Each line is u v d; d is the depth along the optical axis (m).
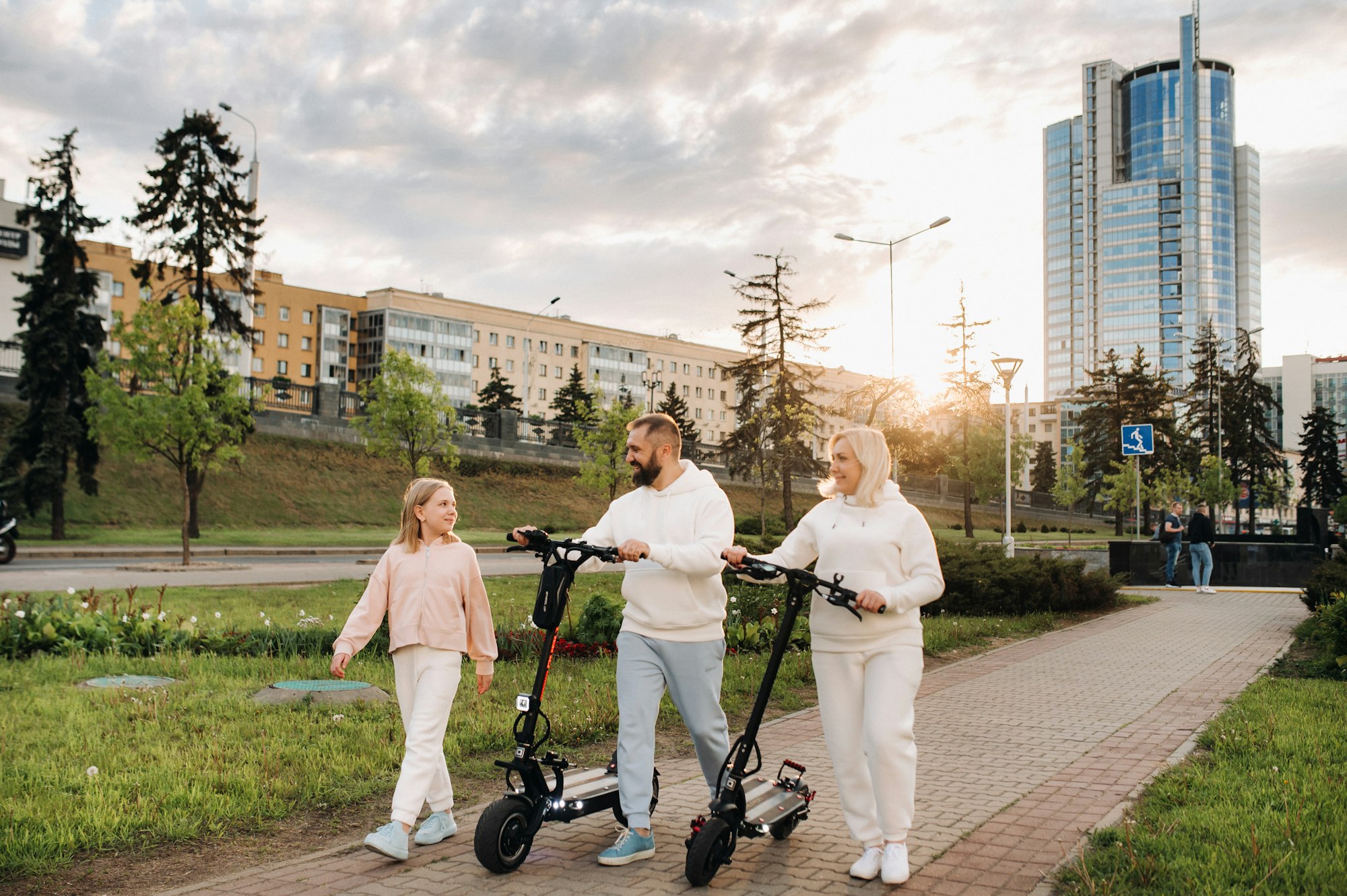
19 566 21.11
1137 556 21.81
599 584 17.19
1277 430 158.75
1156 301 160.62
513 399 84.69
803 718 7.55
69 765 5.51
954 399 50.91
